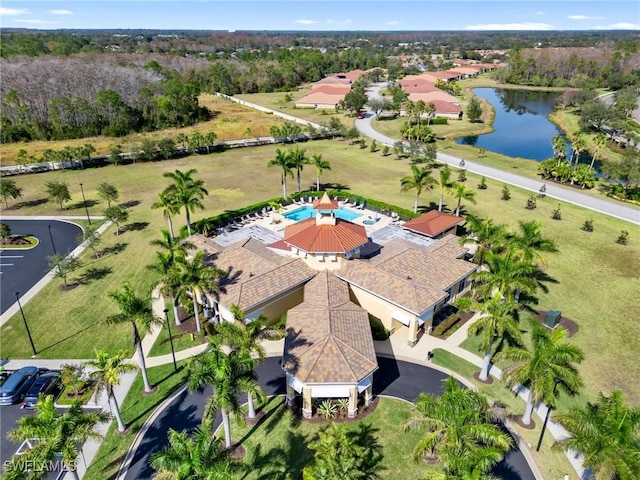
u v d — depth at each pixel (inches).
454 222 2269.9
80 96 5108.3
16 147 4296.3
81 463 1130.7
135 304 1253.7
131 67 6378.0
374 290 1610.5
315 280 1704.0
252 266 1726.1
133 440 1199.6
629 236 2381.9
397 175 3464.6
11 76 4963.1
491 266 1466.5
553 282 1952.5
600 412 925.8
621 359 1482.5
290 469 1112.2
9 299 1861.5
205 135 4557.1
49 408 949.2
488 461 844.0
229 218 2588.6
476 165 3686.0
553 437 1189.7
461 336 1620.3
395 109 5679.1
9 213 2760.8
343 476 900.6
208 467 819.4
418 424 949.8
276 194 3090.6
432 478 860.0
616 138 4510.3
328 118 5570.9
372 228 2479.1
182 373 1444.4
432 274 1715.1
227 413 1050.7
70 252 2265.0
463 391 962.7
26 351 1552.7
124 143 4402.1
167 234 1660.9
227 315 1582.2
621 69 7544.3
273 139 4505.4
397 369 1455.5
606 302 1803.6
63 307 1803.6
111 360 1133.7
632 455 818.8
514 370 1122.7
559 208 2669.8
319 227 1760.6
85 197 3034.0
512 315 1726.1
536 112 6205.7
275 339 1595.7
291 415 1277.1
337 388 1219.9
